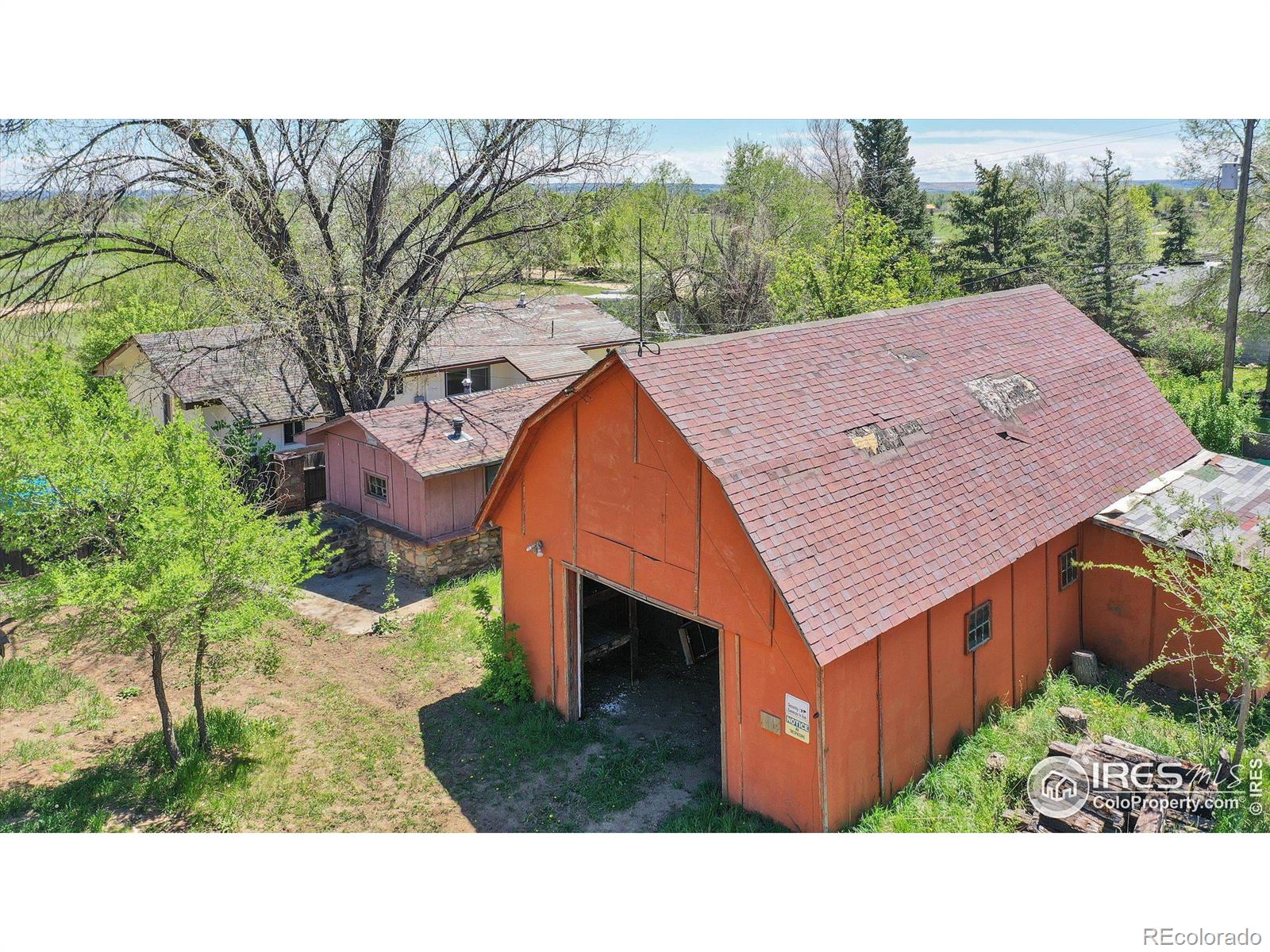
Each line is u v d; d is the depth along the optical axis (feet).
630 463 43.37
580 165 85.05
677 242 153.07
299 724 49.11
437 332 105.91
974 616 44.19
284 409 91.40
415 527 71.10
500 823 39.96
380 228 82.33
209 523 41.81
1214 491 55.06
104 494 42.86
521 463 49.29
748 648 39.24
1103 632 52.60
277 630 59.82
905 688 40.40
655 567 42.98
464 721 49.11
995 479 48.08
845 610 36.91
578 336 119.34
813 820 37.19
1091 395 60.03
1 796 41.55
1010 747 42.96
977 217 167.32
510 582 51.62
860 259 111.14
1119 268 158.71
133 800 41.60
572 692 48.83
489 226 89.81
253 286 74.23
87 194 69.67
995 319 63.46
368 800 42.06
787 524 38.24
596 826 39.58
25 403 47.09
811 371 47.75
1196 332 139.64
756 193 183.73
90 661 55.72
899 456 45.19
